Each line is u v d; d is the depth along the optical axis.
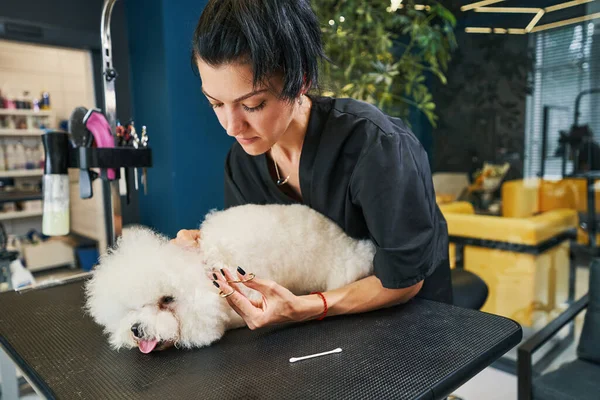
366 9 2.16
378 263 0.74
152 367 0.61
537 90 3.51
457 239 2.52
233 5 0.58
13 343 0.70
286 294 0.67
